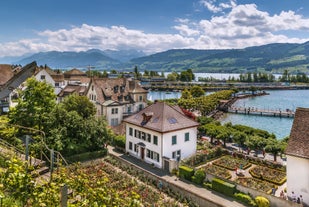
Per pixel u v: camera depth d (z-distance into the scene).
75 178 12.53
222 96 116.75
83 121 40.28
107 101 64.56
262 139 44.22
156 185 33.56
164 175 35.34
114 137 47.47
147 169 37.59
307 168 27.20
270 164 40.28
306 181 27.31
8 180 9.87
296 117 30.62
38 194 9.68
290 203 26.11
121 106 65.19
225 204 27.72
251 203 27.50
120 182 32.16
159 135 38.22
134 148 43.28
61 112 38.31
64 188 9.27
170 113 41.91
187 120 42.56
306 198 27.36
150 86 192.25
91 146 41.34
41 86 36.72
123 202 11.51
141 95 72.81
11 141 28.92
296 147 28.23
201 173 32.78
